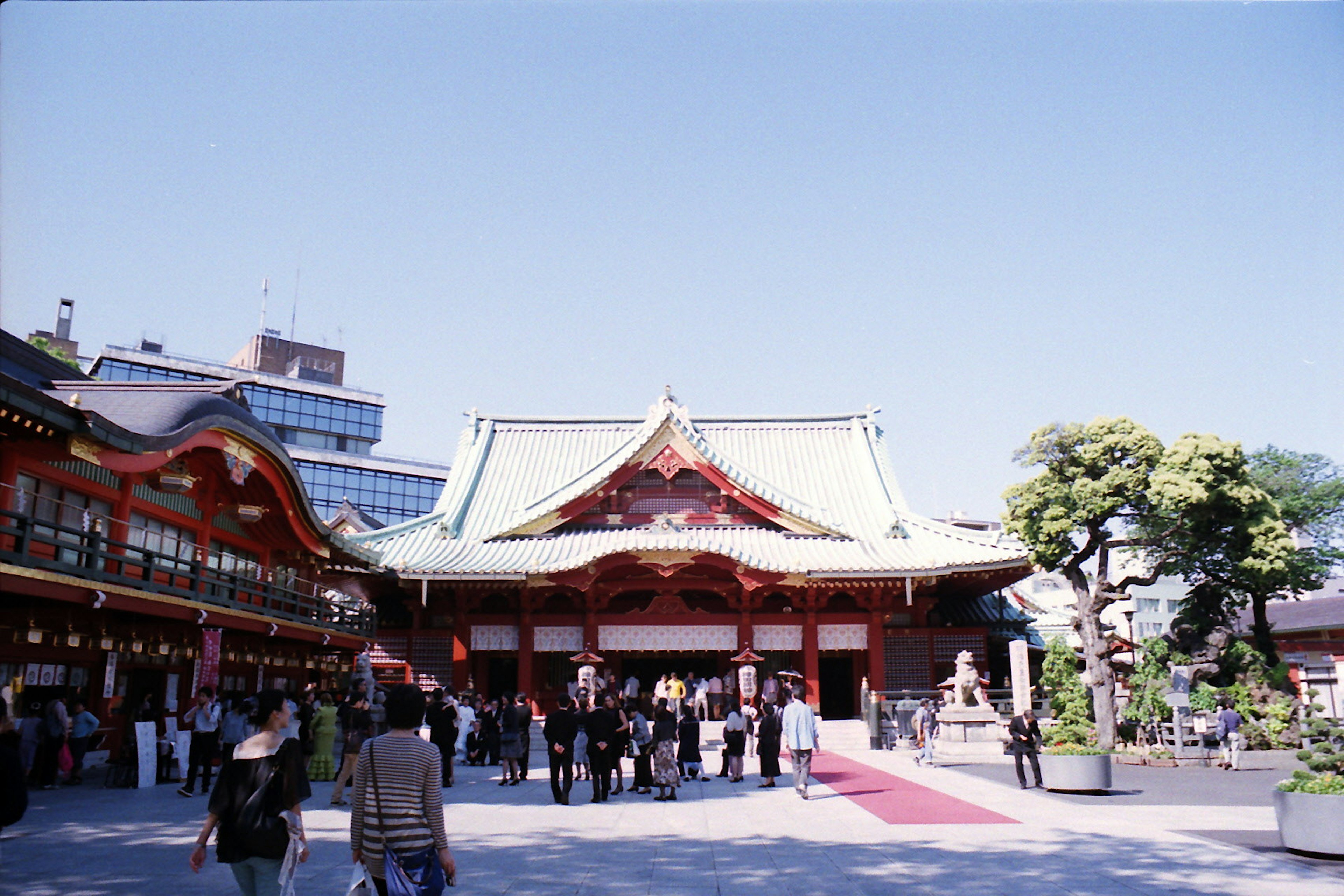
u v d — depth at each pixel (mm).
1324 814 12906
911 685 43625
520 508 50438
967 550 43375
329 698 24016
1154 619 89125
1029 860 12930
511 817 17078
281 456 28641
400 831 7086
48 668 24078
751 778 24891
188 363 94438
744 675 38062
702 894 10922
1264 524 31781
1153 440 32625
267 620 28938
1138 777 25375
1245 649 32625
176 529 29172
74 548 20297
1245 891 11000
